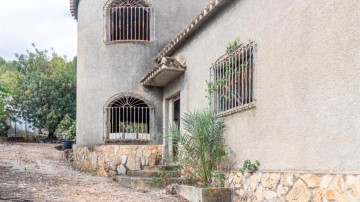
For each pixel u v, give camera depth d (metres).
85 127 14.12
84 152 14.06
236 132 8.16
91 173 13.48
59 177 11.45
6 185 9.19
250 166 7.39
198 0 14.40
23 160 15.44
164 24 13.94
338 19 5.28
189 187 8.77
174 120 13.24
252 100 7.47
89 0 14.42
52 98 24.95
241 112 7.96
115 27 14.13
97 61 13.99
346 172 5.02
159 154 13.21
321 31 5.61
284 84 6.48
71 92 25.59
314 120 5.69
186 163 9.52
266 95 7.03
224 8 8.91
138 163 13.12
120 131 13.71
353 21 5.01
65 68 27.55
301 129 5.99
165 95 13.44
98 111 13.81
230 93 8.45
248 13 7.81
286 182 6.29
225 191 8.10
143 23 13.94
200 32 10.30
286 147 6.37
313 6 5.80
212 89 9.18
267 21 7.09
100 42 13.99
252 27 7.64
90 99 14.00
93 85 13.97
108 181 11.55
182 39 11.29
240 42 8.11
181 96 11.66
